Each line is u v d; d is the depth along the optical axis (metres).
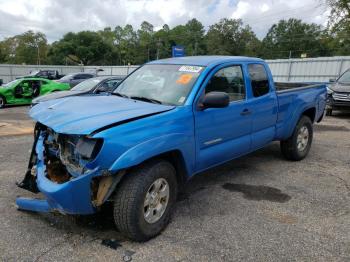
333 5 25.20
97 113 3.45
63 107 3.75
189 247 3.37
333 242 3.51
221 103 3.77
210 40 88.75
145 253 3.26
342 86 12.33
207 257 3.21
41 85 16.73
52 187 3.21
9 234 3.54
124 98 4.24
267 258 3.21
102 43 113.50
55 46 110.88
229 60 4.62
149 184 3.33
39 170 3.57
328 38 28.56
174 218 3.97
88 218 3.90
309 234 3.66
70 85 19.83
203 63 4.39
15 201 4.30
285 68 26.28
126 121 3.27
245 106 4.66
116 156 3.07
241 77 4.74
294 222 3.92
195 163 3.96
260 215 4.09
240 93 4.70
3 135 8.12
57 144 3.53
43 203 3.65
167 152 3.55
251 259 3.20
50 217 3.92
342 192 4.85
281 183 5.17
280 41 92.19
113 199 3.35
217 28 87.81
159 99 4.07
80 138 3.13
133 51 115.81
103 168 3.05
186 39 100.81
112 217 3.93
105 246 3.36
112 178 3.19
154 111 3.58
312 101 6.26
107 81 11.06
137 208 3.26
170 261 3.14
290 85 7.34
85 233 3.59
